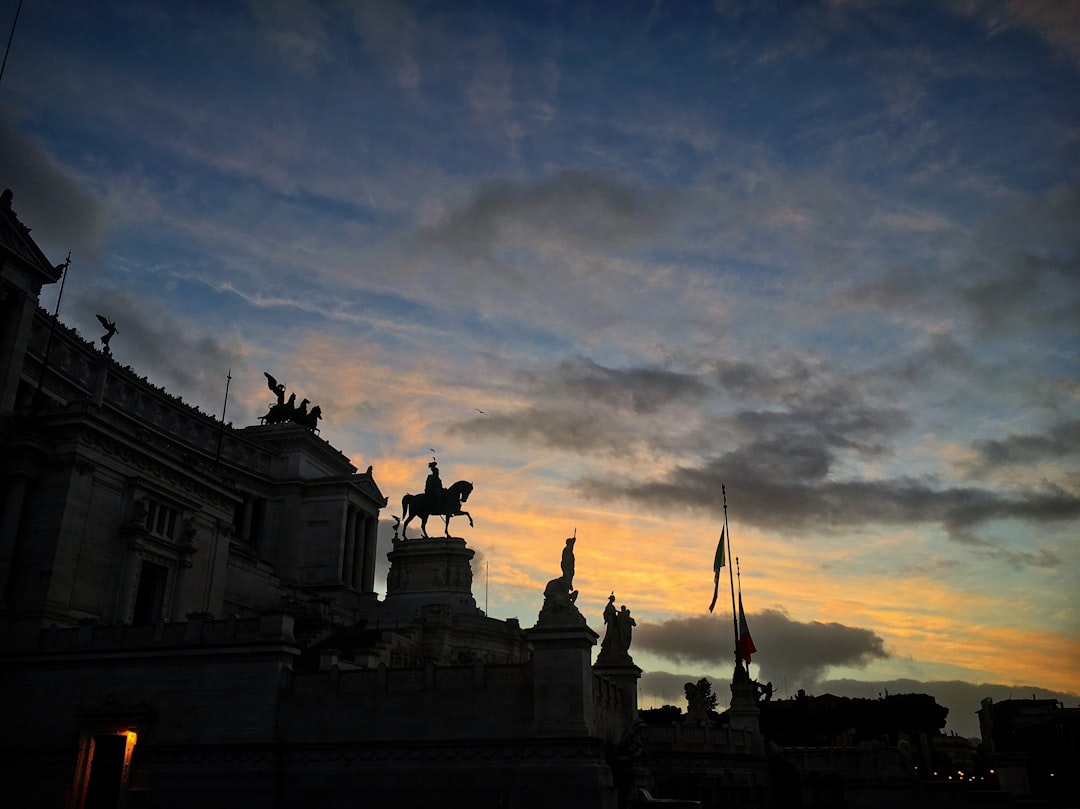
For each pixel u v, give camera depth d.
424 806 45.81
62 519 60.00
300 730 48.88
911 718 135.62
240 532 108.12
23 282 68.50
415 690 48.31
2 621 56.81
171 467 71.31
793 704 150.62
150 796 48.94
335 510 111.44
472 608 94.25
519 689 47.00
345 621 90.38
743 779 63.44
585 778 44.03
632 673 61.31
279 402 125.38
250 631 51.44
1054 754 108.69
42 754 52.03
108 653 52.84
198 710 50.31
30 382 79.75
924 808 68.81
